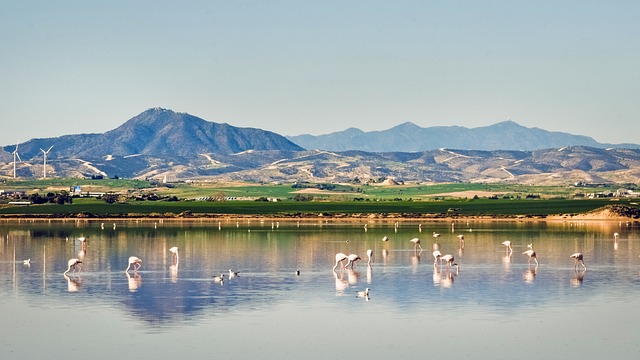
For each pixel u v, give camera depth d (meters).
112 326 79.44
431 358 68.38
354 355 69.12
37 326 79.56
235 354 69.44
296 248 160.25
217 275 114.94
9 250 154.75
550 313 85.12
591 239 186.00
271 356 68.81
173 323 80.75
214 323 80.75
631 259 136.88
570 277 112.06
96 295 96.81
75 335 75.94
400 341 73.56
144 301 92.56
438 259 136.88
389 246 166.25
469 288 101.50
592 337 74.75
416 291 99.19
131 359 67.88
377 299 93.38
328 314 84.88
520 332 76.62
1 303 91.50
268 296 95.69
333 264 129.50
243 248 160.00
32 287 103.19
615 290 99.81
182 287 103.00
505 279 110.00
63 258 139.00
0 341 73.81
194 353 69.69
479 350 70.56
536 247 162.62
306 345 72.31
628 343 72.69
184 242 176.25
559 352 70.00
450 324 80.00
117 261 134.00
